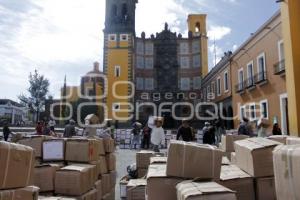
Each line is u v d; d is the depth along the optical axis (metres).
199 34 62.66
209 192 3.68
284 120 22.42
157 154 8.31
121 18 56.03
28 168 4.44
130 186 6.71
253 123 25.45
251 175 4.95
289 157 3.61
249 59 29.48
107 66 55.28
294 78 13.29
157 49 62.88
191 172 4.71
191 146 4.79
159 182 4.73
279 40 22.89
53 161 7.41
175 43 62.75
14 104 81.56
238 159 5.67
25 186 4.36
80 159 7.36
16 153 4.11
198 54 62.16
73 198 6.10
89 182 7.07
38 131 18.78
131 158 20.09
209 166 4.75
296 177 3.48
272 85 24.38
